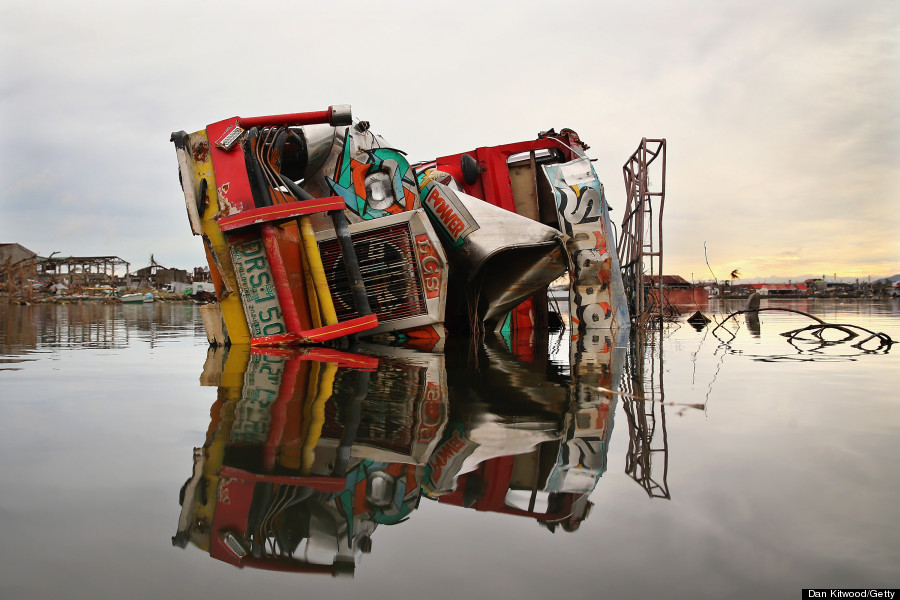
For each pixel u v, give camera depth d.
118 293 51.91
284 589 1.18
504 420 2.79
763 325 11.92
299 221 7.06
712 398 3.42
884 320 12.70
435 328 8.14
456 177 11.18
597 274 9.77
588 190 9.90
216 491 1.75
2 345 7.07
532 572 1.24
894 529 1.47
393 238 8.07
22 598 1.13
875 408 3.09
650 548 1.37
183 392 3.57
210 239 7.13
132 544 1.39
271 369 4.72
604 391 3.67
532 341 7.98
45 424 2.64
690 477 1.89
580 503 1.66
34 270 46.91
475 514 1.58
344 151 8.81
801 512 1.58
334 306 8.09
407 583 1.20
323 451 2.20
